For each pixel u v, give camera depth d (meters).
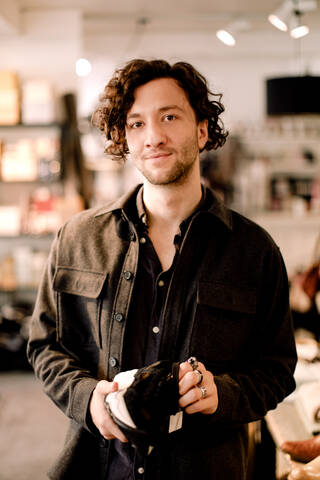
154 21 6.76
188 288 1.23
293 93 5.28
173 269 1.24
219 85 9.18
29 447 3.15
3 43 5.38
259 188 7.32
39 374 1.29
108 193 8.20
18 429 3.40
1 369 4.60
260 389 1.20
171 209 1.25
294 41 8.14
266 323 1.30
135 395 0.98
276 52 8.38
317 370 1.91
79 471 1.26
